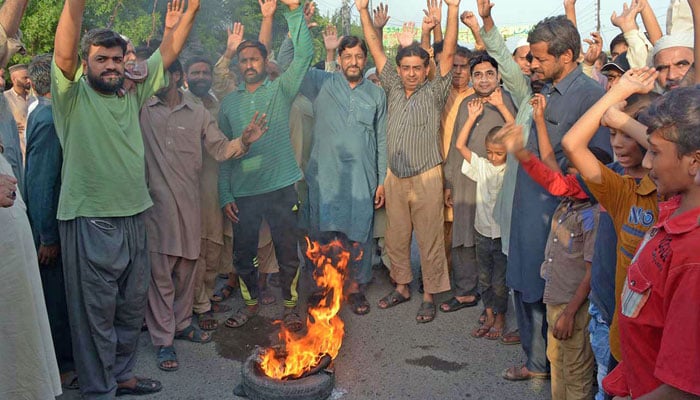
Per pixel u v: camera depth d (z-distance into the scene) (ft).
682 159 4.71
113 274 9.51
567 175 8.20
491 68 12.85
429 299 13.69
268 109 12.74
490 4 11.66
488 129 13.05
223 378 10.98
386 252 15.20
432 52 15.02
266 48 13.30
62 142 9.40
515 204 10.10
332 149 13.69
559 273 8.59
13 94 18.78
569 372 8.66
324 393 9.93
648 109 4.98
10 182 7.30
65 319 10.43
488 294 12.60
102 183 9.39
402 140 13.41
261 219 13.15
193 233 11.78
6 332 7.98
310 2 13.78
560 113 9.62
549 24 9.55
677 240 4.73
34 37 33.60
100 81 9.18
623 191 6.58
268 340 12.56
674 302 4.48
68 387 10.53
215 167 13.06
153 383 10.48
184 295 12.27
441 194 13.51
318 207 14.01
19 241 8.04
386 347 12.17
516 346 12.18
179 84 11.73
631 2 13.25
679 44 9.44
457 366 11.35
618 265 6.61
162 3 21.89
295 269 13.25
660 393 4.53
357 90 13.75
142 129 11.27
